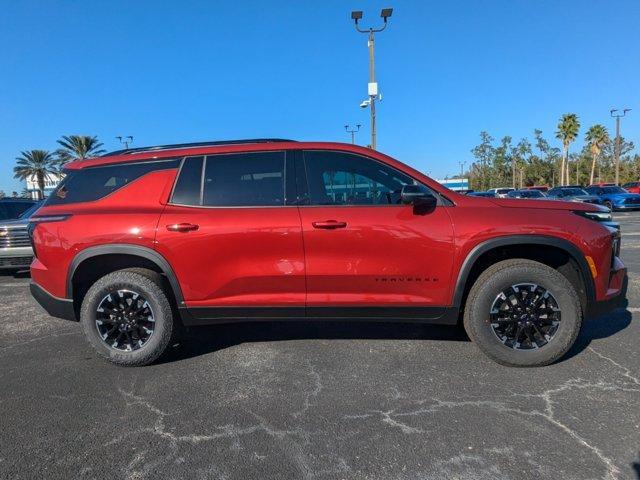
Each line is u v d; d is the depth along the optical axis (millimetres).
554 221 3855
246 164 4156
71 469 2703
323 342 4707
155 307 4102
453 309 3945
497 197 4094
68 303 4168
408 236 3867
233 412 3332
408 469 2639
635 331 4793
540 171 79312
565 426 3027
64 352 4645
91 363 4320
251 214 3986
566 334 3852
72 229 4078
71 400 3566
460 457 2730
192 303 4059
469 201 3984
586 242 3844
